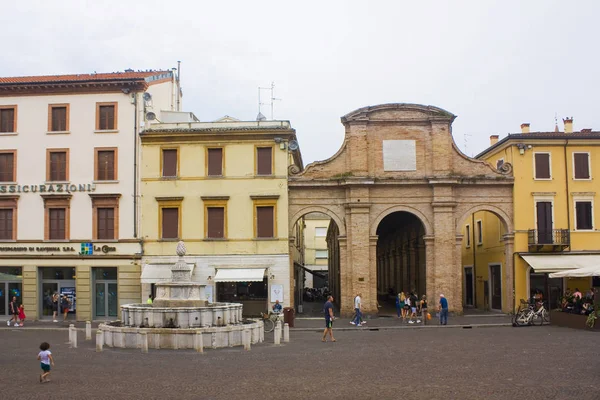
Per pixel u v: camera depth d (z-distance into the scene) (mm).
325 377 19078
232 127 46312
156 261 45594
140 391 17000
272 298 45188
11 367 21641
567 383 17656
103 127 46594
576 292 40906
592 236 46625
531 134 46812
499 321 41594
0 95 47062
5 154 46844
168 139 46219
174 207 46031
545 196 46625
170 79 54094
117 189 46125
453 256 46094
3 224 46500
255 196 45781
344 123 47188
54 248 45844
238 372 20172
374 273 46000
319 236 103375
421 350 25906
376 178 46188
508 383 17766
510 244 46469
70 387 17656
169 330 26609
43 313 46375
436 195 46281
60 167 46625
